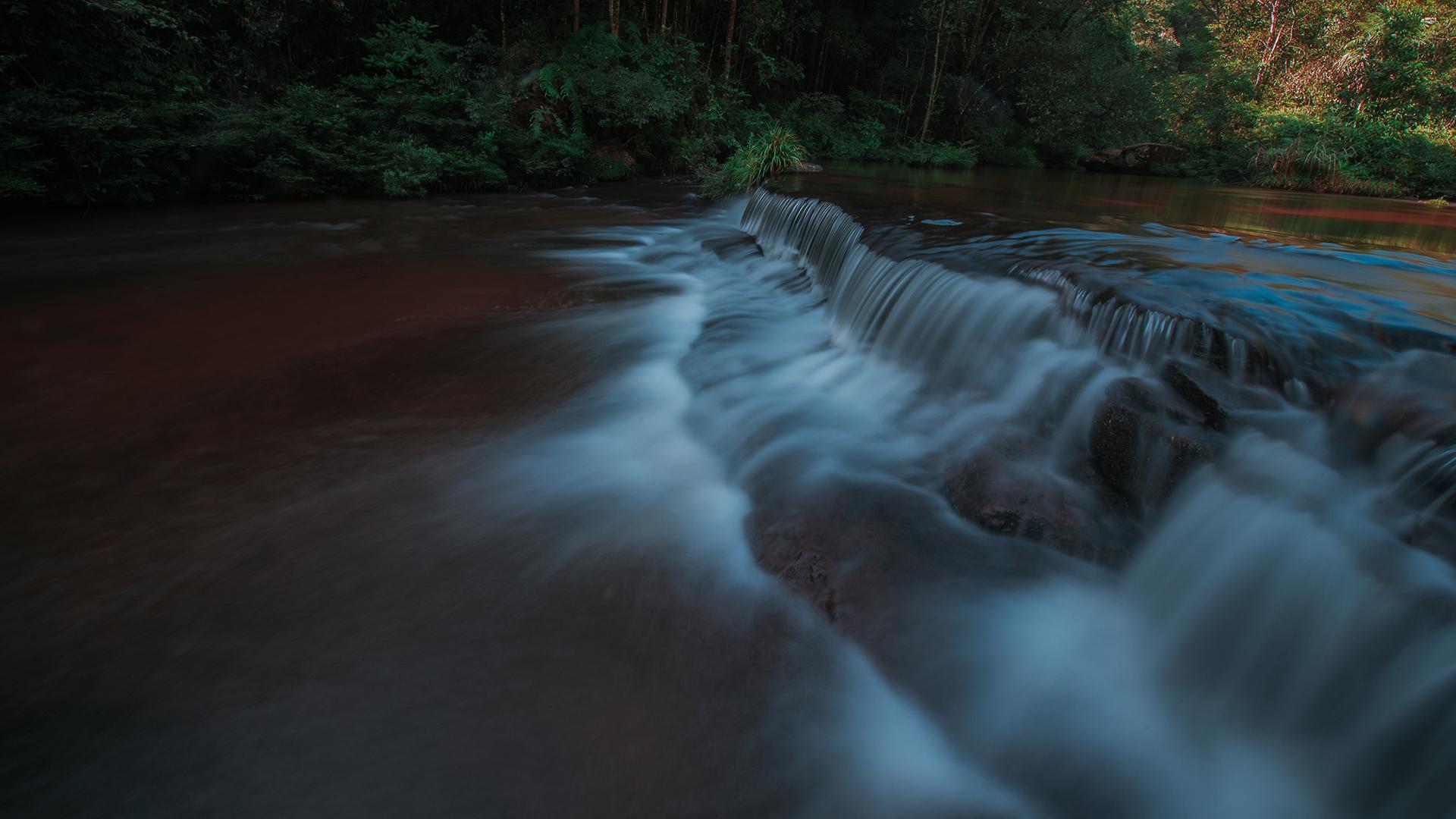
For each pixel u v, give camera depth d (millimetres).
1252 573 2803
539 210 14258
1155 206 10516
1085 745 2504
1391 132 20938
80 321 6438
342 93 16281
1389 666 2281
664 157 21078
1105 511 3527
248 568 3203
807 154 20875
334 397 5098
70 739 2314
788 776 2314
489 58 19406
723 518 3807
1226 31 39719
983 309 5004
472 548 3434
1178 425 3367
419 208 14156
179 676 2588
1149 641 2955
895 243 6629
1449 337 3625
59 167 11586
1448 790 2049
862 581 3156
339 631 2850
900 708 2600
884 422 4828
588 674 2686
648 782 2260
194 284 7805
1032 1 27562
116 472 3963
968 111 28547
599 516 3777
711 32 25969
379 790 2188
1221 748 2518
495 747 2355
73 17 11891
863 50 28562
